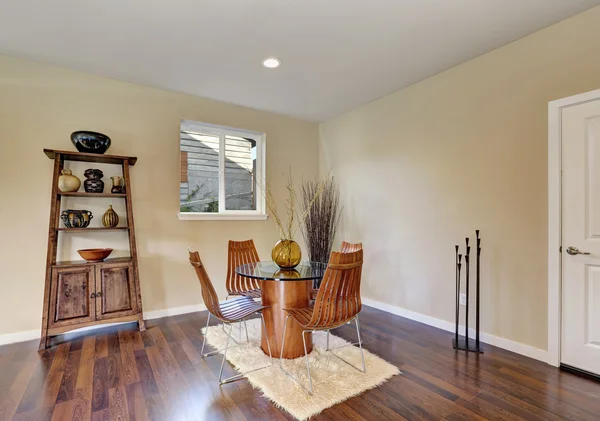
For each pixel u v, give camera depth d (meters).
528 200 2.47
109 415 1.74
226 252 3.88
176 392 1.97
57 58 2.79
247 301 2.60
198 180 3.86
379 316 3.46
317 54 2.72
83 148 2.88
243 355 2.48
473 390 1.99
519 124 2.52
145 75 3.12
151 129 3.41
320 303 2.00
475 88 2.81
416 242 3.33
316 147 4.70
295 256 2.65
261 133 4.20
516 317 2.54
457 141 2.96
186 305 3.57
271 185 4.25
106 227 2.99
